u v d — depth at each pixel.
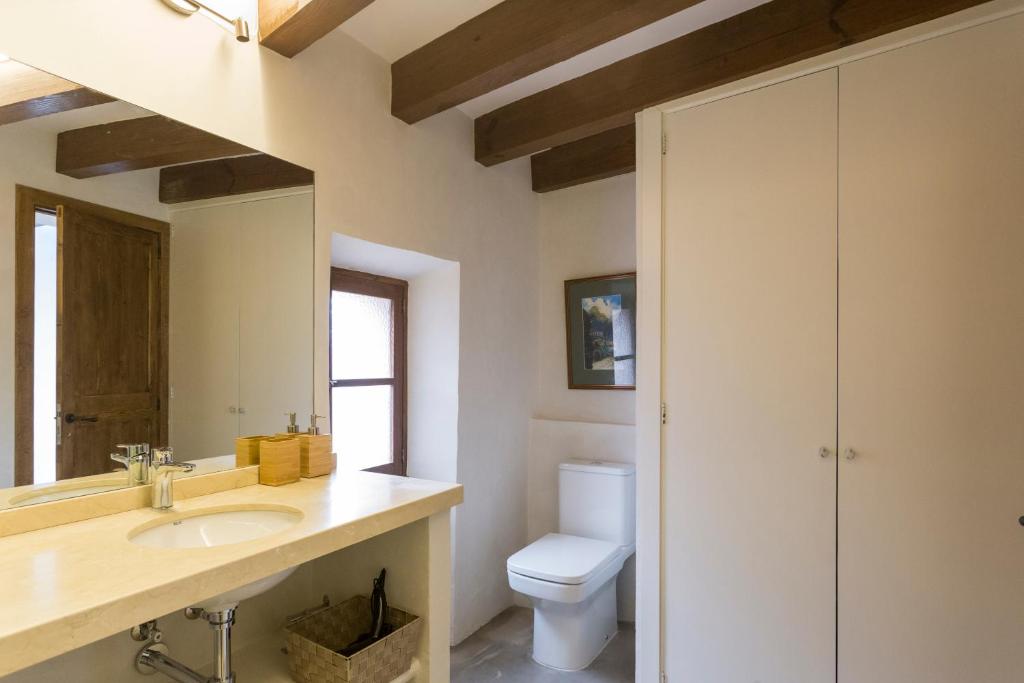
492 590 2.90
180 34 1.55
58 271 1.34
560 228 3.25
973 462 1.50
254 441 1.73
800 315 1.77
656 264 2.03
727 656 1.87
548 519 3.14
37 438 1.30
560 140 2.50
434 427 2.76
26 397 1.28
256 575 1.11
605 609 2.64
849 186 1.69
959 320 1.53
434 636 1.60
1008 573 1.46
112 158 1.43
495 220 2.91
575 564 2.38
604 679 2.34
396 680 1.52
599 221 3.12
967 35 1.53
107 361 1.42
